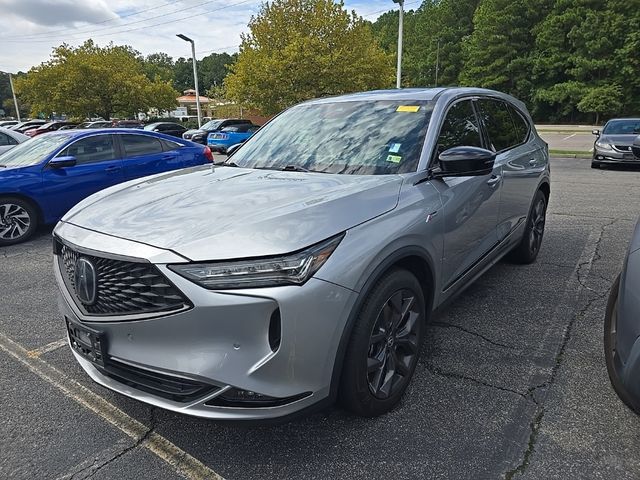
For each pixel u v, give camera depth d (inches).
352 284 82.0
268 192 98.7
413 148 115.3
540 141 194.7
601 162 516.1
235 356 75.2
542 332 135.2
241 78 1003.3
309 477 83.2
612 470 83.1
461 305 153.7
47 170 255.6
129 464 87.3
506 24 2121.1
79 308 88.0
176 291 74.9
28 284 186.9
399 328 100.4
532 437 91.9
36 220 255.9
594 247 217.0
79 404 106.0
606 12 1787.6
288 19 981.2
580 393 106.0
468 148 107.4
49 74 1424.7
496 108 161.2
